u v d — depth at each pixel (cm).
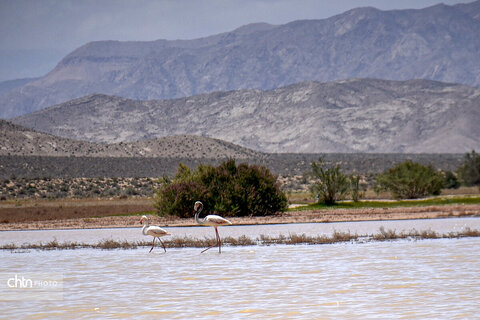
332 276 8012
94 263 9619
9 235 15338
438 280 7588
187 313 6144
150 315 6088
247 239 12181
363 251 10462
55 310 6359
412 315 5900
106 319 5953
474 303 6331
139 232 15388
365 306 6303
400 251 10350
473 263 8869
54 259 10206
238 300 6675
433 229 14425
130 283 7769
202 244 11919
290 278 7925
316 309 6216
